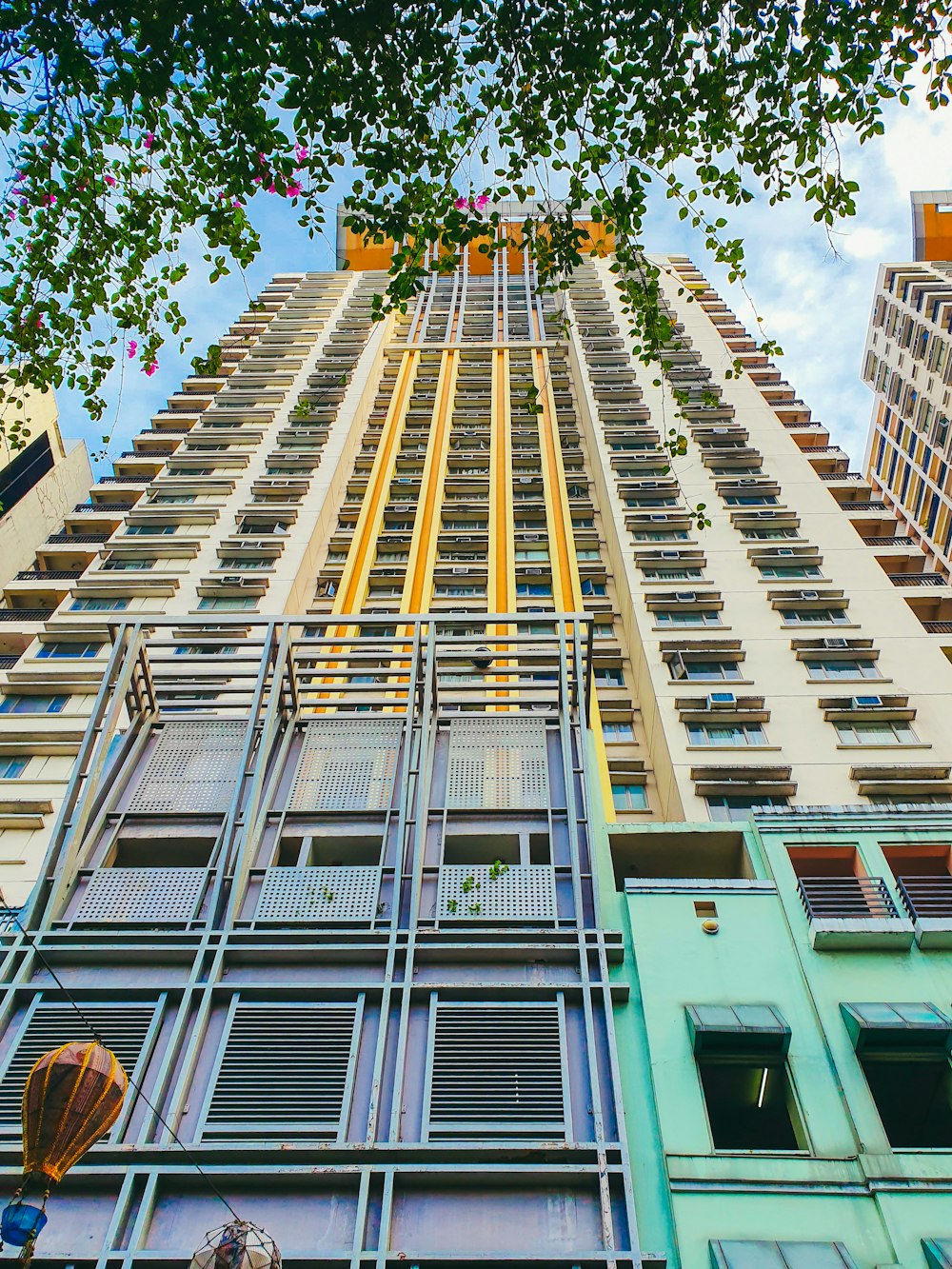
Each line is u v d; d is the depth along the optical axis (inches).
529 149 482.9
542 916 573.3
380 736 713.0
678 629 1170.0
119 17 412.2
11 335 497.7
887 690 1047.6
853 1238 428.1
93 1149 455.2
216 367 539.2
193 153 471.8
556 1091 488.1
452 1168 450.3
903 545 1488.7
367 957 553.6
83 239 492.7
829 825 642.2
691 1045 512.7
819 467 1654.8
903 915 578.9
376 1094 481.1
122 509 1606.8
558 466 1641.2
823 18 438.9
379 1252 419.5
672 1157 460.8
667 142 478.9
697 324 2057.1
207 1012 521.3
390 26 434.3
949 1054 499.5
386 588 1360.7
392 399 1939.0
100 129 462.6
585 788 657.6
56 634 1191.6
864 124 459.5
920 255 2672.2
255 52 427.5
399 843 608.1
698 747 985.5
